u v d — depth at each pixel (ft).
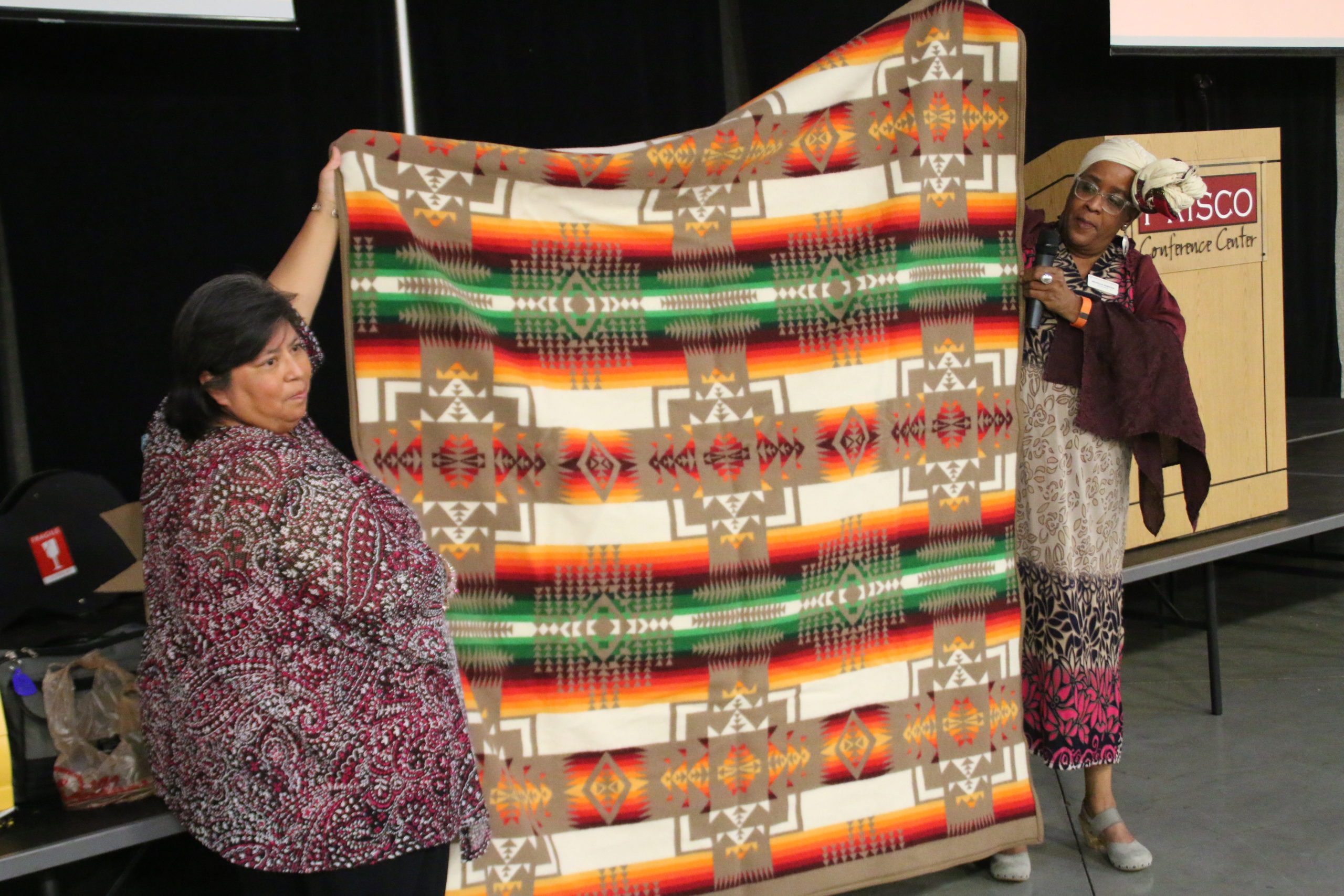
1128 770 10.94
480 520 7.25
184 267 11.43
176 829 7.16
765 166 7.84
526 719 7.42
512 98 13.01
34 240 10.66
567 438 7.37
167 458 5.65
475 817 6.12
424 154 7.04
